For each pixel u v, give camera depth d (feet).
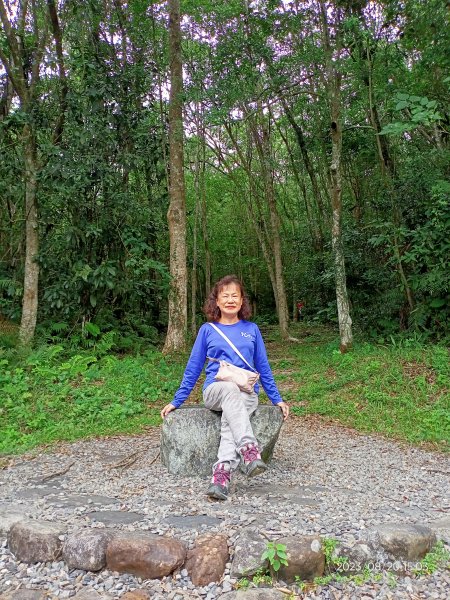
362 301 41.65
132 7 42.65
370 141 42.01
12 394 24.30
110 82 37.55
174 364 32.55
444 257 33.22
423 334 34.09
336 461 15.49
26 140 34.22
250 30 38.86
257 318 81.87
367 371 27.45
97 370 29.04
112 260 36.91
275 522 9.56
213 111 34.55
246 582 8.30
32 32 38.81
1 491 12.55
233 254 85.10
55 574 8.77
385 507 11.01
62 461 15.69
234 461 11.45
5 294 40.06
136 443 18.08
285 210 75.72
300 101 46.01
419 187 35.29
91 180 35.68
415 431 19.93
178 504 10.88
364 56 34.86
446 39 31.78
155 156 40.63
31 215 34.55
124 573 8.68
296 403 25.55
